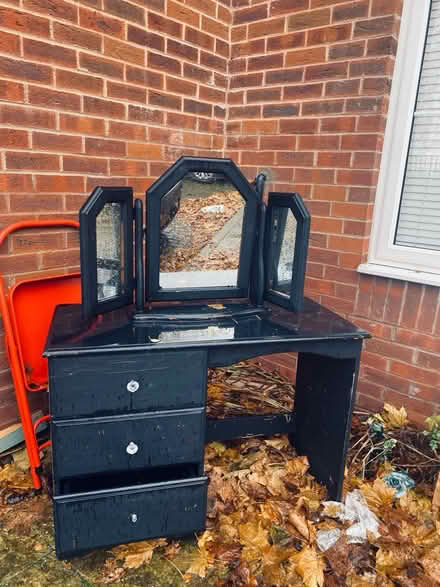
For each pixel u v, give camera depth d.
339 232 2.14
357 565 1.36
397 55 1.89
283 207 1.53
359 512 1.56
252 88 2.33
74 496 1.29
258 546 1.41
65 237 1.84
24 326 1.70
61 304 1.66
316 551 1.41
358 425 2.08
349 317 2.17
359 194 2.04
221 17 2.29
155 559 1.40
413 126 1.95
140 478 1.43
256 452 1.92
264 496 1.65
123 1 1.84
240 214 1.54
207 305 1.64
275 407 2.25
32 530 1.47
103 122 1.88
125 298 1.54
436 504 1.59
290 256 1.53
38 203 1.73
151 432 1.33
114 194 1.37
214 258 1.58
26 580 1.30
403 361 2.04
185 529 1.44
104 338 1.29
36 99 1.65
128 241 1.48
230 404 2.26
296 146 2.22
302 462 1.82
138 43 1.94
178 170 1.40
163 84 2.09
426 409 2.01
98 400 1.25
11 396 1.80
